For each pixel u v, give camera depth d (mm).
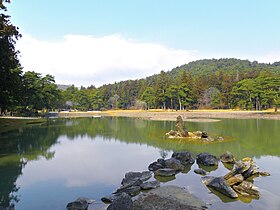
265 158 22719
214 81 127188
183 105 114250
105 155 24578
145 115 91750
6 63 33125
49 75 91062
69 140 34250
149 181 15852
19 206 12883
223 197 13641
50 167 20188
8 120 56062
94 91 147875
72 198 13852
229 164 20969
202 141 31938
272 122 57625
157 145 29891
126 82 173250
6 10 34281
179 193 14039
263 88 87688
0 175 18047
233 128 46000
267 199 13312
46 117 83875
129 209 11414
